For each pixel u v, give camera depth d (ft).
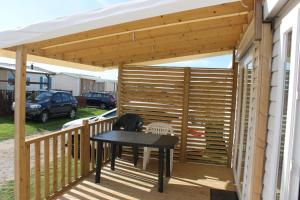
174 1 7.61
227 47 17.88
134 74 19.88
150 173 16.60
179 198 13.24
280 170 7.20
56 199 12.72
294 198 6.03
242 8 9.30
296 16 6.03
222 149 18.63
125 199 12.95
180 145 19.17
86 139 15.65
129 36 12.46
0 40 9.84
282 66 7.13
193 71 18.83
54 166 12.95
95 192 13.62
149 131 18.30
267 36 8.34
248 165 10.63
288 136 6.30
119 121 18.94
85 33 10.95
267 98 8.46
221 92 18.48
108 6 8.36
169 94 19.30
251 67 11.78
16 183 10.96
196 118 18.93
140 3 7.95
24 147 11.05
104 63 19.83
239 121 16.28
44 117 39.40
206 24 11.77
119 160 19.08
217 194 13.91
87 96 67.62
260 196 8.68
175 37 13.66
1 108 42.55
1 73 48.24
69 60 15.76
